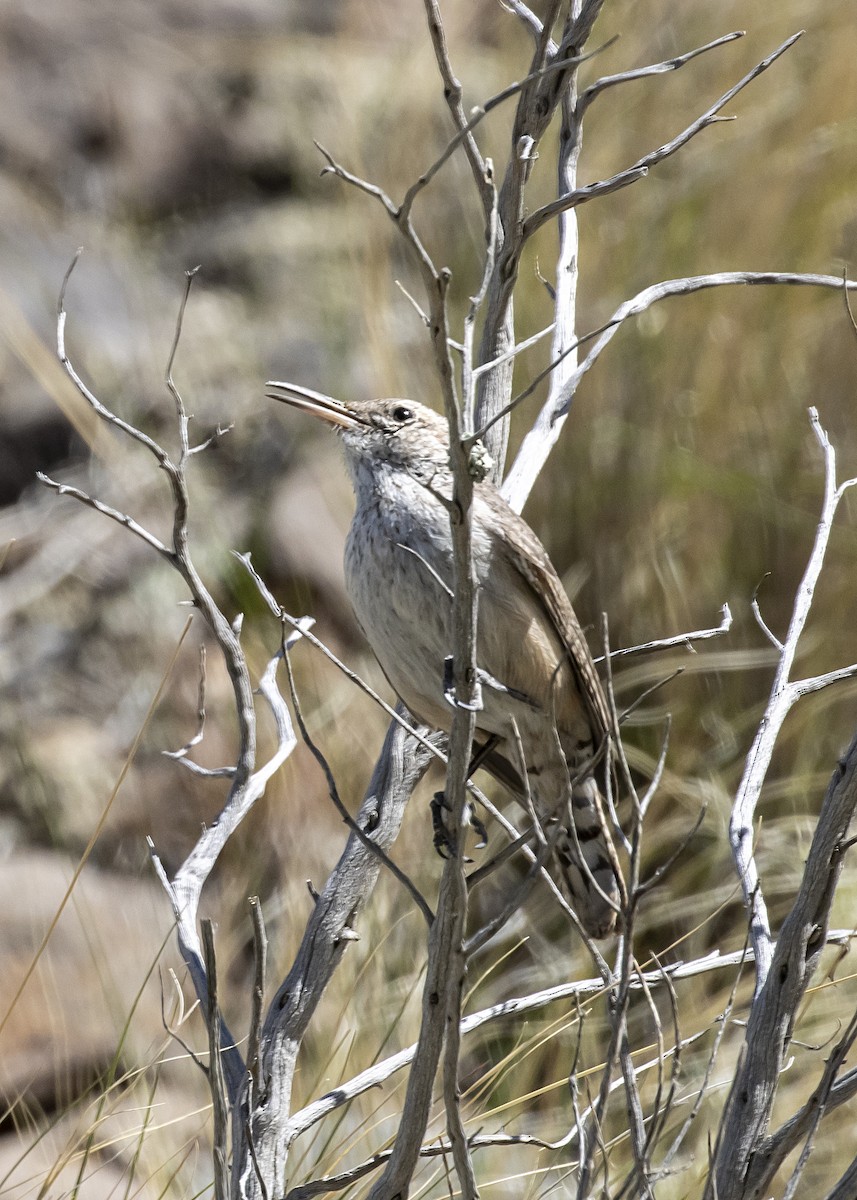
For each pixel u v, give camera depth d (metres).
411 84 13.31
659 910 8.95
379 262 11.97
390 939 8.68
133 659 11.73
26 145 16.55
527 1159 7.28
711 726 9.75
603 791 6.56
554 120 11.20
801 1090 7.52
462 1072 8.22
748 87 11.21
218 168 16.75
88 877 10.00
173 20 18.14
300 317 14.52
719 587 10.13
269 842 9.58
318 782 9.69
